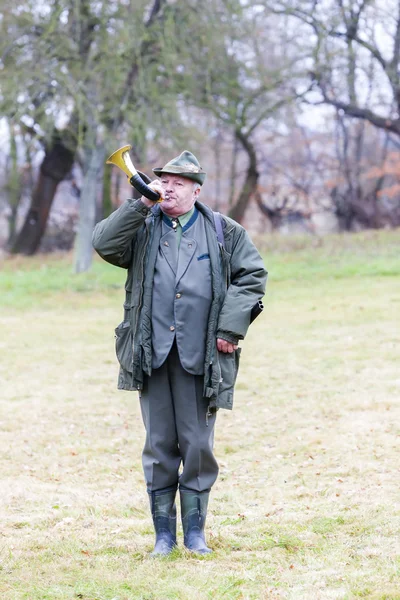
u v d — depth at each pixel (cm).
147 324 659
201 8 3241
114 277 3400
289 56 4241
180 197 664
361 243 4009
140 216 646
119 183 5691
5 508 874
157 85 3466
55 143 4647
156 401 674
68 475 1034
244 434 1203
